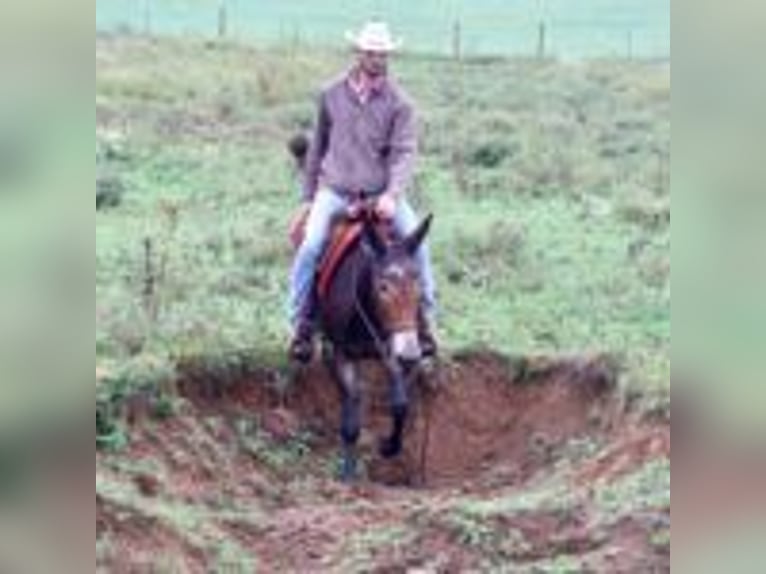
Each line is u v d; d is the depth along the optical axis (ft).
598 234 61.93
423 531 34.65
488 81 104.42
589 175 73.46
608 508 34.19
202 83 92.68
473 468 42.22
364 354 39.96
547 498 35.42
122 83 88.38
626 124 89.25
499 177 73.51
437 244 58.13
